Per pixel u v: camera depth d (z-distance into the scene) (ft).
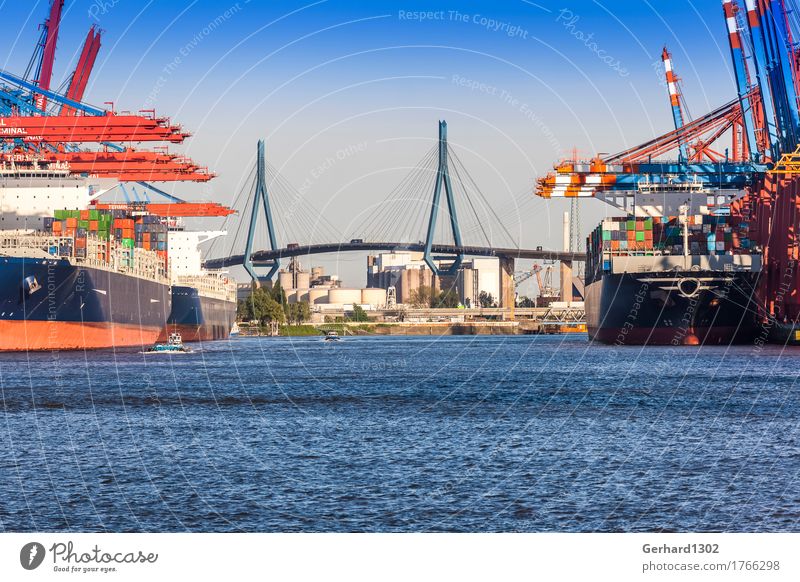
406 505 112.06
